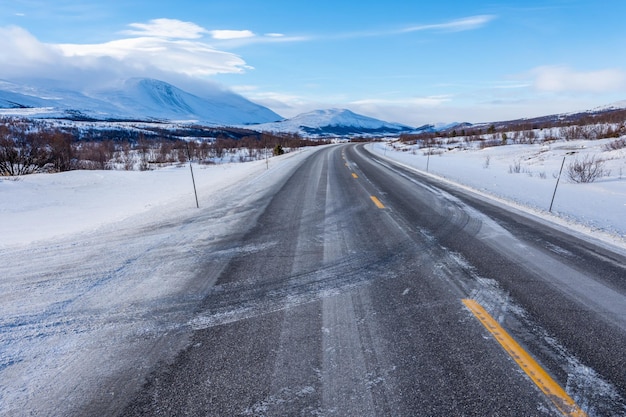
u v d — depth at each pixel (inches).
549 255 224.2
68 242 248.1
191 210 355.3
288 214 335.3
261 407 97.0
